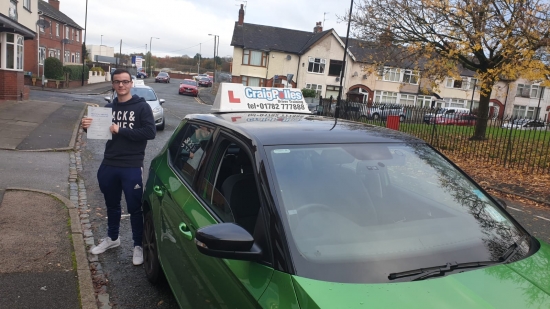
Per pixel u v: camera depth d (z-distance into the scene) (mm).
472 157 13172
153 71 93000
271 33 50219
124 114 4000
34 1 21922
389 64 18984
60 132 11695
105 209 5891
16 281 3619
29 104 17859
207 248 2043
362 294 1797
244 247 2008
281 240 2037
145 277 4023
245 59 48438
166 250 3229
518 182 9789
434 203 2613
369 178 2574
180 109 26062
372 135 2979
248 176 2881
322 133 2822
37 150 9250
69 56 55375
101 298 3611
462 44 14562
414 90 49625
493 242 2354
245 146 2594
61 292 3512
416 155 2932
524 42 13008
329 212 2273
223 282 2250
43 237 4520
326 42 47562
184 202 3010
